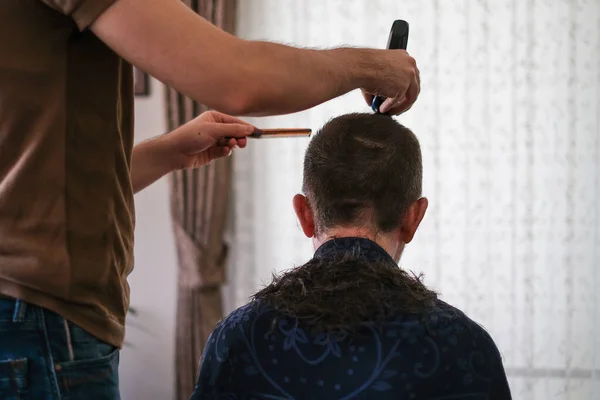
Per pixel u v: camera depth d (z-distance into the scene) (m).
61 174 0.81
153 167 1.26
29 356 0.79
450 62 2.58
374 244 0.89
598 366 2.62
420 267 2.62
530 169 2.58
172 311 2.77
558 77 2.57
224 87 0.79
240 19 2.62
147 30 0.76
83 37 0.83
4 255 0.79
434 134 2.59
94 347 0.85
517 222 2.61
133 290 2.78
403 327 0.82
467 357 0.81
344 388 0.80
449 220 2.62
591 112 2.58
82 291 0.83
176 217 2.60
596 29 2.55
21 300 0.79
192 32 0.78
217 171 2.57
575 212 2.61
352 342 0.81
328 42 2.62
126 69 0.91
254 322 0.85
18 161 0.79
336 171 0.89
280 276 0.92
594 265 2.61
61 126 0.81
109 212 0.86
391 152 0.90
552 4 2.55
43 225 0.80
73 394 0.82
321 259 0.89
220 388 0.84
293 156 2.63
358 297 0.84
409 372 0.80
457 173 2.61
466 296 2.62
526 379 2.62
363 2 2.60
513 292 2.61
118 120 0.87
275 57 0.83
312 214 0.94
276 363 0.82
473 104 2.59
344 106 2.61
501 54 2.58
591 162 2.59
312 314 0.83
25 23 0.78
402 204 0.91
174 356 2.65
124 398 2.78
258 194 2.65
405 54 0.99
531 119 2.57
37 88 0.79
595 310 2.62
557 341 2.63
